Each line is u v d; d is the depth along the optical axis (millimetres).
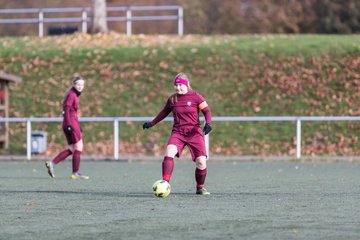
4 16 165750
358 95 90000
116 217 29484
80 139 51219
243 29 147375
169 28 162375
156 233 25297
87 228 26516
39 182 48312
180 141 38094
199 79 95250
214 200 35875
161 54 100250
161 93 93625
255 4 146875
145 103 92062
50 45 105188
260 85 93250
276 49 99312
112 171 59500
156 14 162625
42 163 70062
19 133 87562
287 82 93000
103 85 95250
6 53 102562
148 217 29438
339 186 44344
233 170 60438
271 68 95750
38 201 35594
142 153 82125
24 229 26344
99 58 100062
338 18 135500
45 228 26562
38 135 79688
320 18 137875
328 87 91625
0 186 45031
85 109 91188
